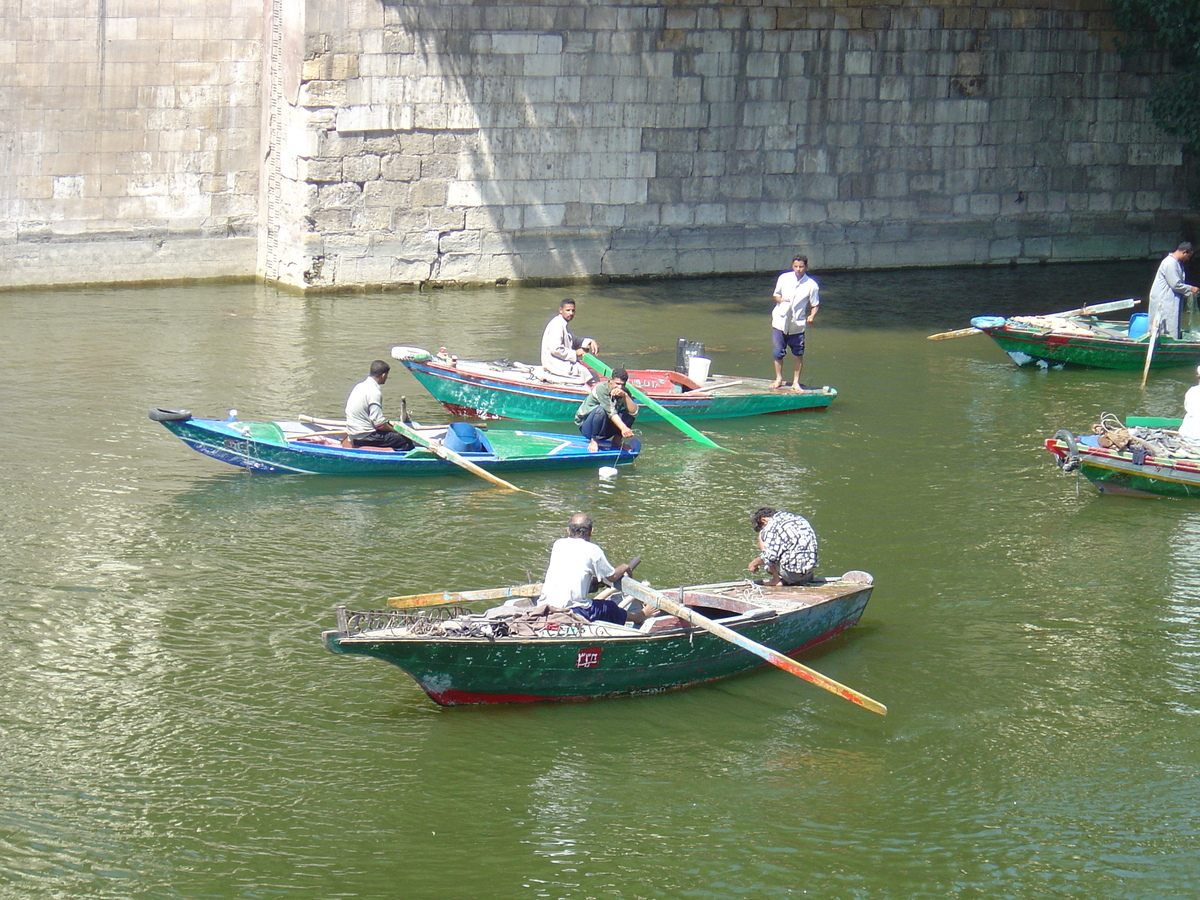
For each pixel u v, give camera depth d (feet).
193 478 49.67
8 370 63.36
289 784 29.78
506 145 84.53
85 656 35.37
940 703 34.22
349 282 83.20
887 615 39.29
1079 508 48.57
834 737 32.58
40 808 28.48
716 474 52.13
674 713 33.73
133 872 26.50
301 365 65.98
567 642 32.65
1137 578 42.01
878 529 46.14
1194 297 70.28
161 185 82.89
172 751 30.94
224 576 40.70
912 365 70.23
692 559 42.91
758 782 30.53
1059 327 68.44
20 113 78.33
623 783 30.37
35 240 80.43
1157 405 62.75
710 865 27.37
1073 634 38.11
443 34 81.15
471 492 49.39
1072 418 60.49
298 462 49.73
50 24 77.82
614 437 53.78
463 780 30.25
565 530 45.44
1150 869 27.43
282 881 26.40
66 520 44.86
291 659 35.63
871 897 26.40
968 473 52.49
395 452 50.47
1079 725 33.14
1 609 37.91
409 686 34.53
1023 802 29.81
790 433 57.93
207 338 70.95
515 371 58.90
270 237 84.99
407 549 43.32
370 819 28.60
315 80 78.95
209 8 81.41
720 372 67.82
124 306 77.97
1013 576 42.11
